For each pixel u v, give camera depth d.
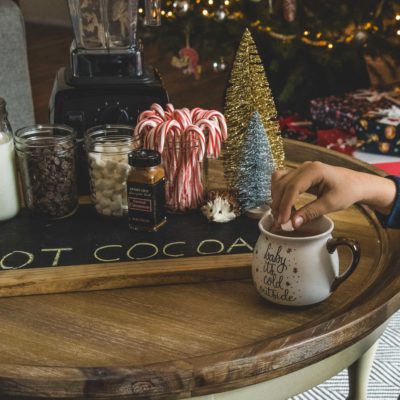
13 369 0.84
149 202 1.19
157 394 0.84
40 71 4.71
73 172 1.28
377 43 2.97
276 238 0.98
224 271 1.08
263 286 1.00
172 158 1.24
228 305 1.02
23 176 1.26
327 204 1.01
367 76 3.30
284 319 0.98
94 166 1.24
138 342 0.93
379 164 2.60
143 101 1.39
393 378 1.86
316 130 2.96
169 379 0.83
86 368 0.84
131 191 1.19
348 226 1.25
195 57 3.02
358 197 1.05
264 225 1.03
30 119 2.96
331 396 1.81
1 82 2.81
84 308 1.01
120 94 1.38
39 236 1.21
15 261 1.12
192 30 3.10
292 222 0.99
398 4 2.89
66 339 0.93
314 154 1.54
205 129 1.26
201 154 1.24
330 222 1.01
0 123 1.24
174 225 1.24
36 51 5.20
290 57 3.04
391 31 2.91
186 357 0.89
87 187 1.41
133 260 1.11
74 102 1.37
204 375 0.84
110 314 1.00
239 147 1.30
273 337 0.93
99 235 1.21
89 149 1.25
